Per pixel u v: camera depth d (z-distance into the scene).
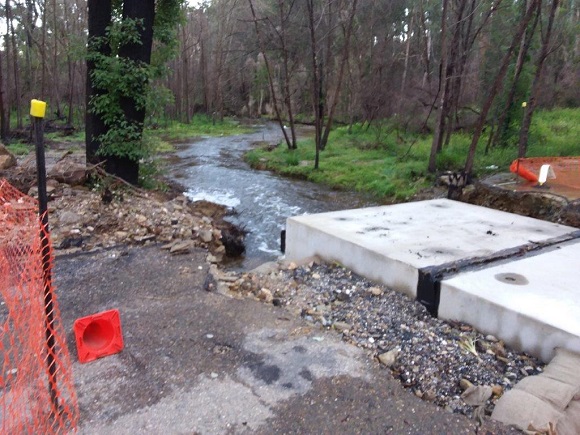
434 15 25.70
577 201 7.96
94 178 8.88
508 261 5.05
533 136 14.97
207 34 40.09
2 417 2.85
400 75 29.41
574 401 3.07
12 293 3.97
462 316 4.30
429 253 5.18
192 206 10.61
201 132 31.30
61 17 32.97
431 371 3.58
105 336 3.82
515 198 8.80
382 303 4.73
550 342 3.66
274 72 38.16
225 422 2.96
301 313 4.62
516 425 2.92
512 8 17.69
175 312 4.50
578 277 4.59
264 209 11.22
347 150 19.42
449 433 2.88
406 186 12.64
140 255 6.14
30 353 3.30
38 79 32.47
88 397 3.15
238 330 4.16
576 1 26.53
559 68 24.72
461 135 18.36
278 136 28.34
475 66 21.75
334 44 27.75
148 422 2.93
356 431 2.89
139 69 8.43
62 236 6.53
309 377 3.46
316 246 6.17
